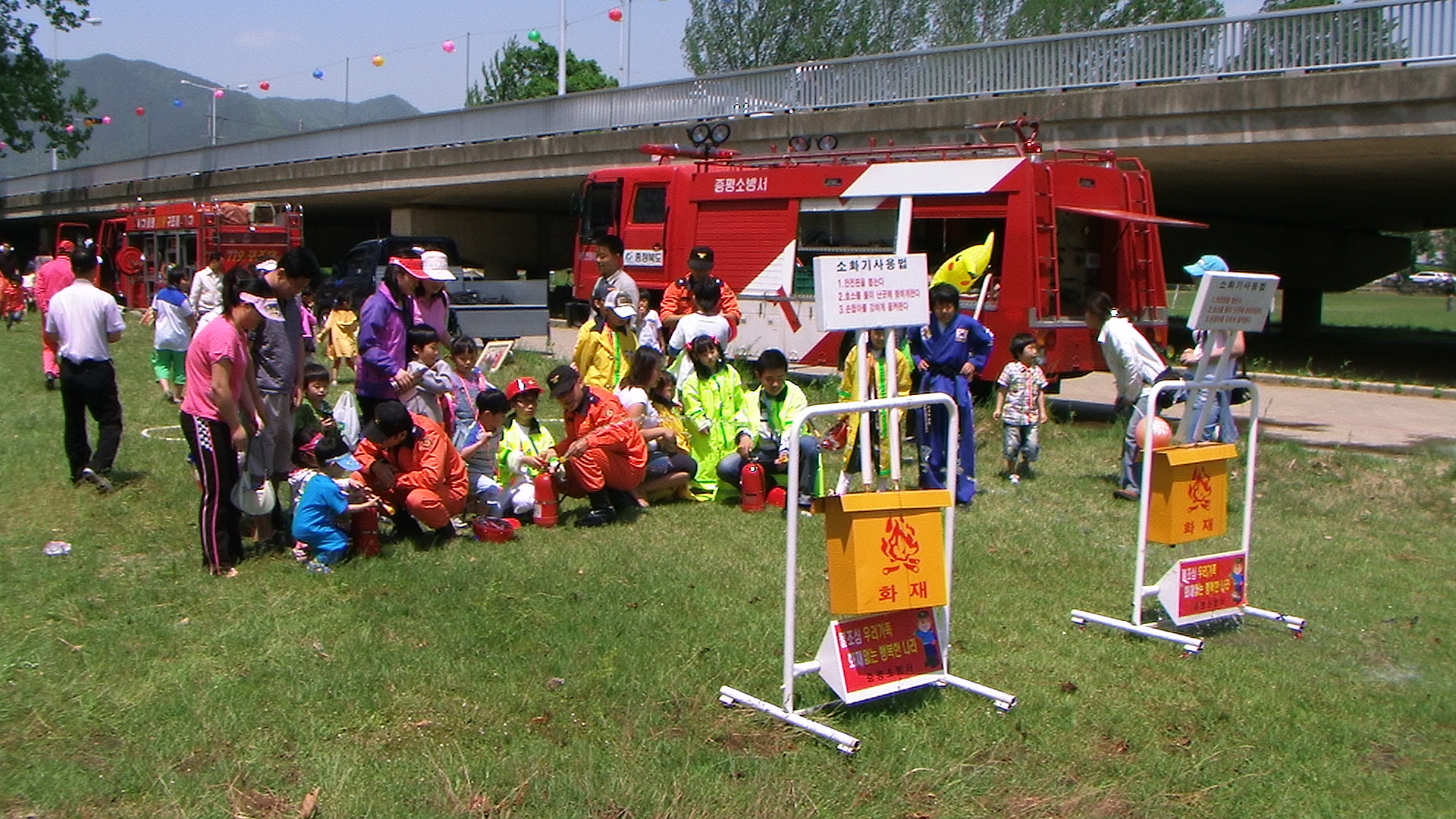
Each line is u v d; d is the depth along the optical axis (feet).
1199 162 61.67
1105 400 52.80
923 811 14.47
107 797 13.92
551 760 15.03
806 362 49.60
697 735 16.05
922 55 69.10
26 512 25.77
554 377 26.53
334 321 51.31
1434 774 16.02
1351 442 41.52
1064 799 14.85
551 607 20.45
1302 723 17.26
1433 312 169.99
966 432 29.63
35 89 140.97
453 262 68.13
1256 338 104.68
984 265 30.40
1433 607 23.22
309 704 16.33
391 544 24.00
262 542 23.41
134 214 90.63
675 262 54.54
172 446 33.27
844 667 16.48
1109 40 60.59
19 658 17.37
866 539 16.33
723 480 29.01
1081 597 22.76
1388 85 50.47
